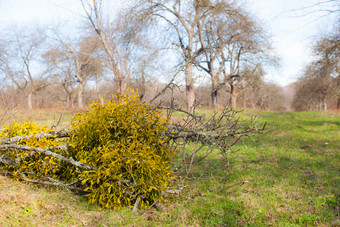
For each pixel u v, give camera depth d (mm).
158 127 4504
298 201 4582
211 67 31406
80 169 4387
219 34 29688
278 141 9984
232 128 4598
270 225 3855
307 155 7816
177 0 25266
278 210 4277
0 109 7004
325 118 21016
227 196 4734
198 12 25625
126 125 4242
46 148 4598
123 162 4129
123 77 20859
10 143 4891
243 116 19797
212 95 33156
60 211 3836
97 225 3596
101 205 4254
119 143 4164
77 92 40375
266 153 8023
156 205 4348
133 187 4152
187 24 26875
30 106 32969
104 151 4207
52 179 4516
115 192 4148
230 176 5797
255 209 4293
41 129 5289
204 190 5016
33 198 3998
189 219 3953
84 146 4480
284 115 25547
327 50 16359
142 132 4340
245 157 7520
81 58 37062
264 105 75625
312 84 48031
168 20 26000
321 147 9047
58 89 46406
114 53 21938
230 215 4059
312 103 70625
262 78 42844
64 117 16828
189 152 7793
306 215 4059
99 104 4480
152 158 4379
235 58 37344
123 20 22031
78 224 3584
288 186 5258
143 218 3893
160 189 4285
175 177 4789
